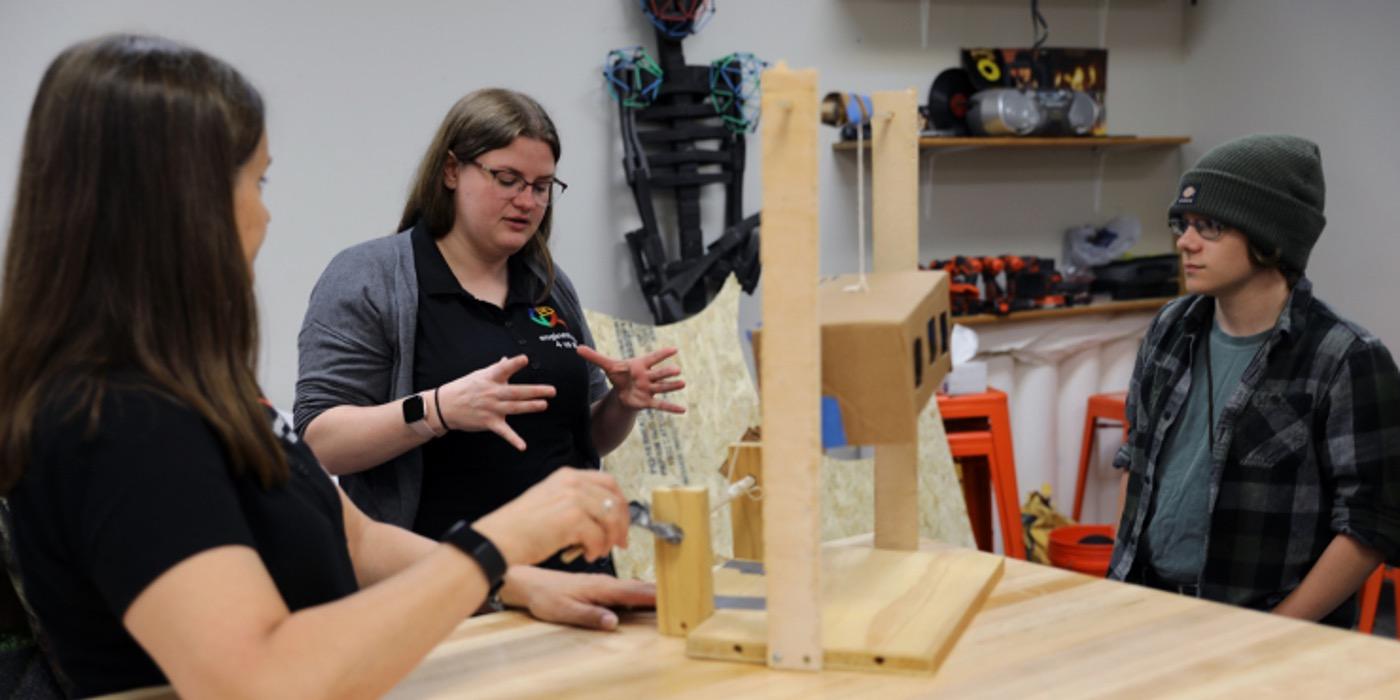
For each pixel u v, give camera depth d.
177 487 0.83
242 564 0.84
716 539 2.82
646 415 2.86
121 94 0.87
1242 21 4.32
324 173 3.15
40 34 2.82
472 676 1.07
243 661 0.81
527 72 3.38
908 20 3.98
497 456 1.88
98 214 0.87
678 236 3.63
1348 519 1.70
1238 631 1.12
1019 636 1.12
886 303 1.15
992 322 3.97
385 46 3.19
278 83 3.07
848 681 1.02
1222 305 1.86
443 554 0.93
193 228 0.88
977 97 3.96
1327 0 4.01
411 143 3.25
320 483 1.07
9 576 1.83
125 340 0.87
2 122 2.79
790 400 1.03
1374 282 3.96
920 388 1.15
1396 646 1.07
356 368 1.85
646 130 3.48
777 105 0.99
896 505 1.38
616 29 3.49
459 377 1.87
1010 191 4.25
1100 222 4.46
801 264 1.01
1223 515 1.82
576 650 1.14
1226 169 1.75
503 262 1.96
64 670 0.98
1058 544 3.52
